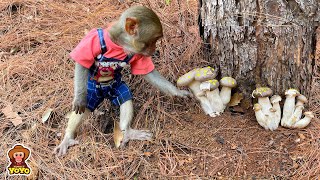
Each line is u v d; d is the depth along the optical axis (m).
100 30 0.68
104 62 0.68
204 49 0.78
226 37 0.73
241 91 0.76
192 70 0.75
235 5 0.71
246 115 0.76
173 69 0.82
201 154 0.70
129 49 0.67
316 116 0.78
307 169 0.68
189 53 0.82
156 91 0.80
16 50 0.93
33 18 1.01
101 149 0.73
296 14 0.70
